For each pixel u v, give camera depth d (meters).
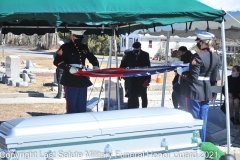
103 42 48.84
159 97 16.12
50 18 5.40
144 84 10.56
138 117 4.86
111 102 12.35
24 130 4.23
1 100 14.34
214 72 7.23
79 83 7.25
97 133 4.43
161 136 4.83
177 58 10.03
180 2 6.16
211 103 12.91
